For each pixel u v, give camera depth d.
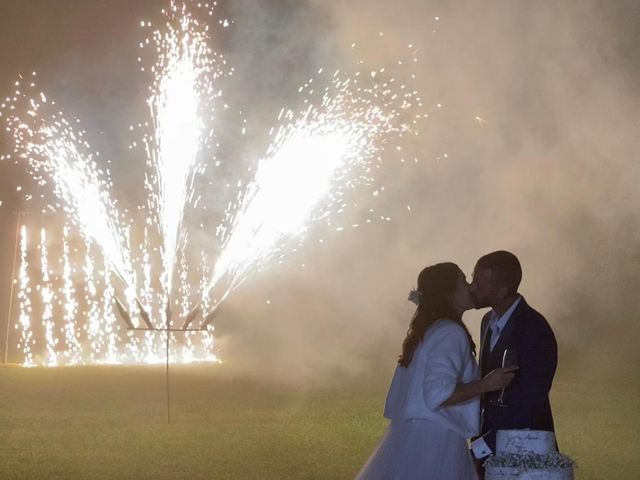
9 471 10.06
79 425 12.92
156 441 11.75
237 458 10.73
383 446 6.28
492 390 6.03
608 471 10.12
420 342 6.20
